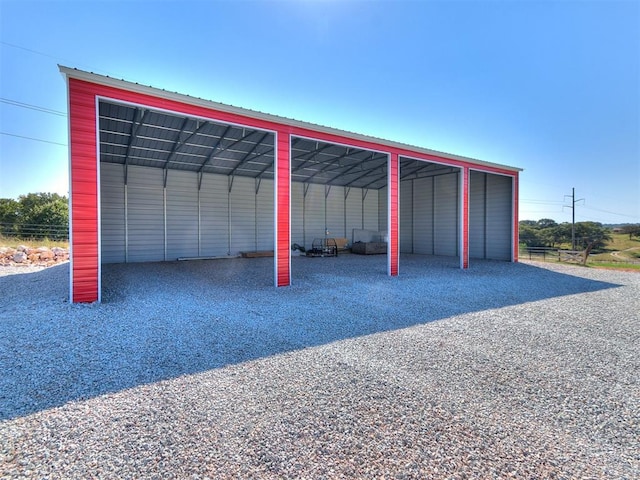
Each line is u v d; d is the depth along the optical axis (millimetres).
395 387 2549
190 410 2174
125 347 3344
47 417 2062
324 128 7359
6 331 3758
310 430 1950
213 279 7793
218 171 12883
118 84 5094
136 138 9039
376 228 18266
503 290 6836
